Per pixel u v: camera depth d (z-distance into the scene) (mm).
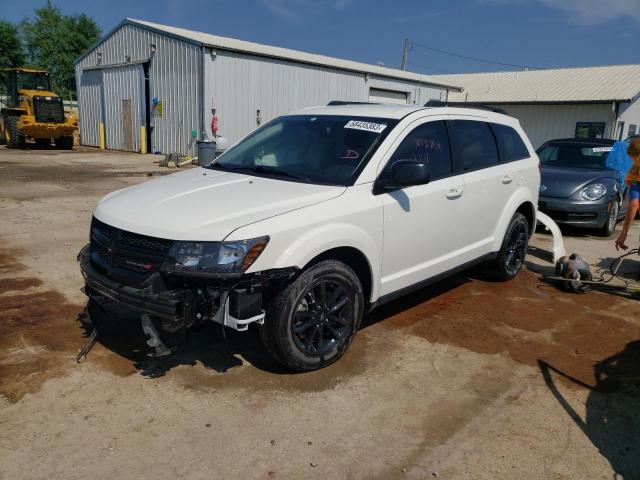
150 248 3303
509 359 4109
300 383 3617
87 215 8648
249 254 3195
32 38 56188
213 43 20047
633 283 6109
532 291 5738
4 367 3676
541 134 26297
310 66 23000
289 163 4344
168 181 4254
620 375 3916
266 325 3494
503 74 32438
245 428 3111
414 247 4355
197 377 3645
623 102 23766
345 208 3719
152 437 2998
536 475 2811
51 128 23156
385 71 27906
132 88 23875
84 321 4391
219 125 20516
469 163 5031
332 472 2775
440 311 5051
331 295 3740
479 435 3135
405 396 3520
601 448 3057
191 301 3201
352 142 4289
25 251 6441
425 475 2779
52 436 2975
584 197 8320
